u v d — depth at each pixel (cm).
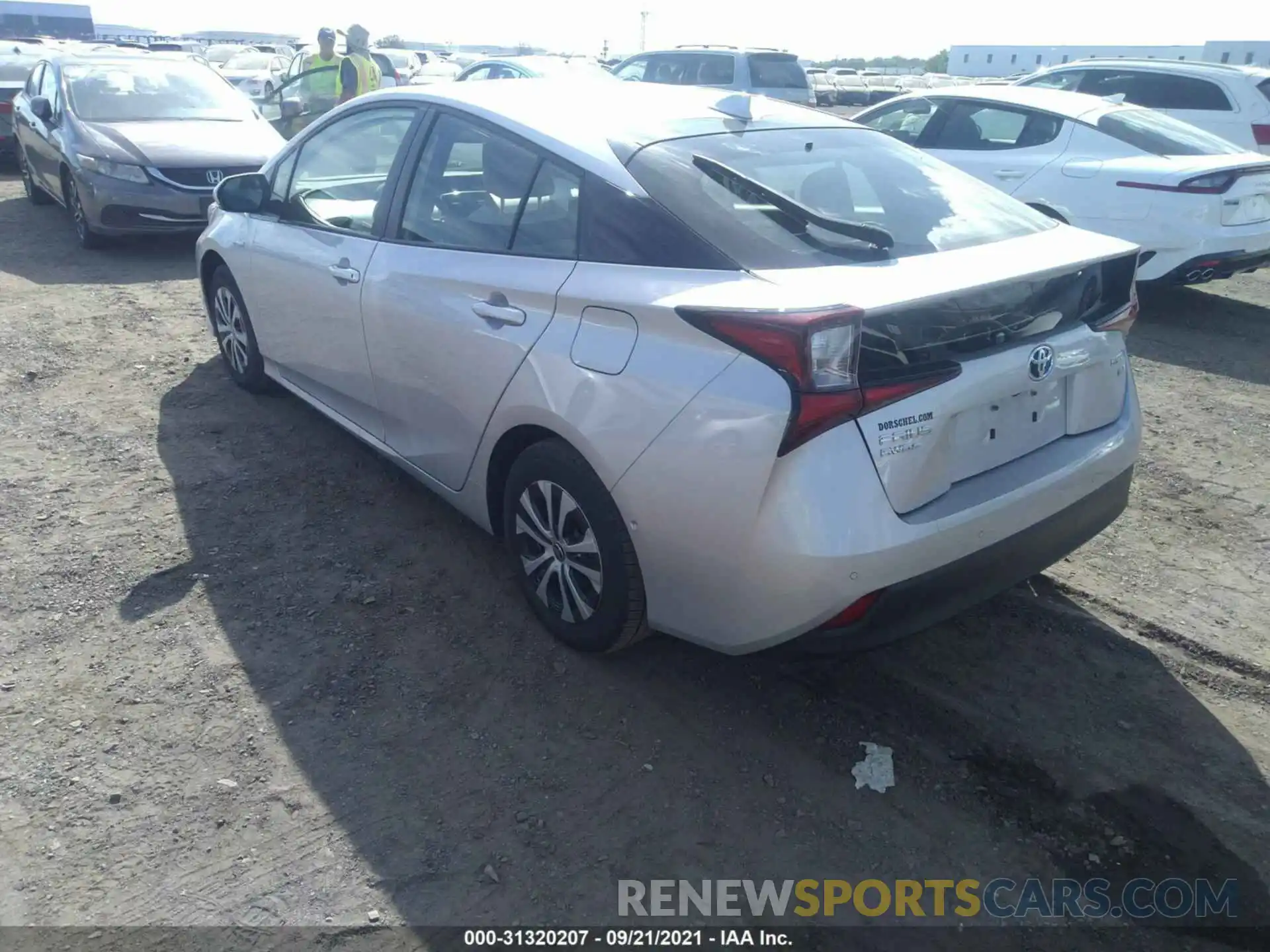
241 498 439
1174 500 464
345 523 423
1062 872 260
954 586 277
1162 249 725
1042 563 305
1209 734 309
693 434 266
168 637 342
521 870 256
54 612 354
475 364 336
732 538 264
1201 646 351
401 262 375
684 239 288
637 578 303
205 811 270
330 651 339
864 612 265
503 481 356
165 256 887
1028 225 331
